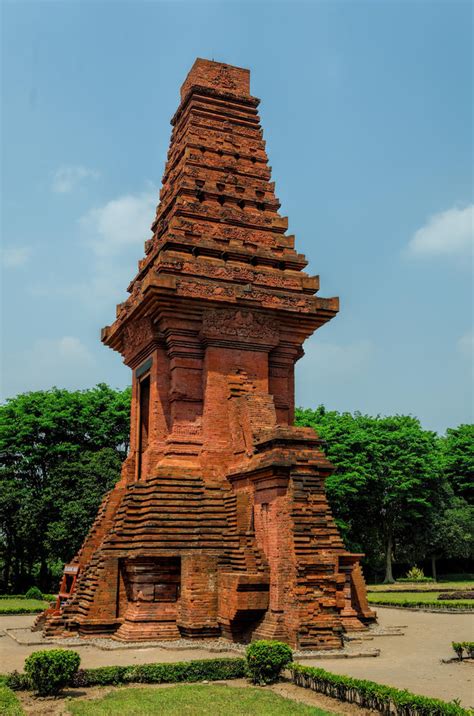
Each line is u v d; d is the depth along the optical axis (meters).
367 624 26.14
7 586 54.94
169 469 24.28
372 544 61.38
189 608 21.45
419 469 58.38
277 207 31.03
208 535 23.14
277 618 20.28
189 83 33.22
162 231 30.42
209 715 13.10
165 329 26.28
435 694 14.79
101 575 22.86
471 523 59.66
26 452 53.44
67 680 15.23
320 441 22.34
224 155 31.17
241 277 27.41
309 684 15.52
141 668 16.28
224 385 26.08
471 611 35.44
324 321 28.38
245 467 23.39
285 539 20.83
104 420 55.47
